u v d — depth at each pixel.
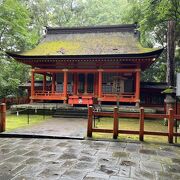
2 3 23.48
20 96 30.53
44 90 25.06
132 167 6.45
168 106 15.02
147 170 6.25
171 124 9.41
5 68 24.33
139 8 26.97
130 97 23.08
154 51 19.61
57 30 27.34
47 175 5.70
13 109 22.00
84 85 24.34
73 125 14.02
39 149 8.17
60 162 6.72
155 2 18.02
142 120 9.63
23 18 25.14
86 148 8.39
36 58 22.33
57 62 23.16
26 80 32.91
